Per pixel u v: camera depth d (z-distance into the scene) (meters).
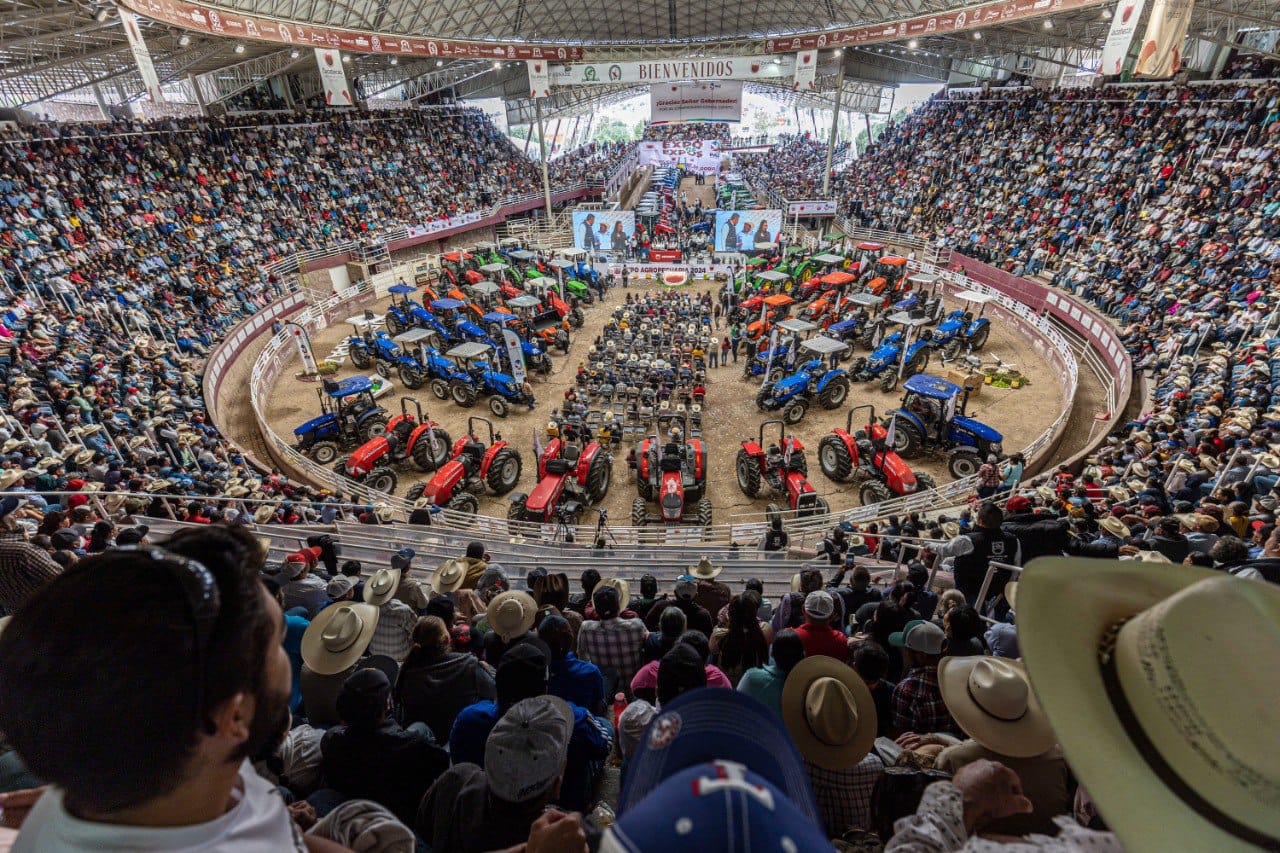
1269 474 10.95
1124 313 26.14
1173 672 1.15
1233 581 1.20
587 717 3.74
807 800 1.35
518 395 25.33
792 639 4.39
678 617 5.49
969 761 2.94
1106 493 13.36
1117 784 1.12
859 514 17.20
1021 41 42.97
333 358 29.41
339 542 12.80
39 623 0.86
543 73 46.09
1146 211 30.08
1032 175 39.25
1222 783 1.06
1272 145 26.67
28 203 26.73
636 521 19.11
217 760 0.97
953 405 19.48
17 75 32.22
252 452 22.42
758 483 20.11
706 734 1.39
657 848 0.92
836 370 25.39
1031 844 1.39
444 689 4.61
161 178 33.72
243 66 42.56
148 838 0.92
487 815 2.67
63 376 17.25
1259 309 20.22
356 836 2.07
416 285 42.78
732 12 48.47
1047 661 1.29
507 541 15.26
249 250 34.72
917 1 37.97
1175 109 33.44
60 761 0.86
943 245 40.00
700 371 28.20
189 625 0.88
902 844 1.75
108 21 25.00
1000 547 7.38
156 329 25.53
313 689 4.57
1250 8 28.28
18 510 10.16
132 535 7.98
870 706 3.40
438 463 21.27
